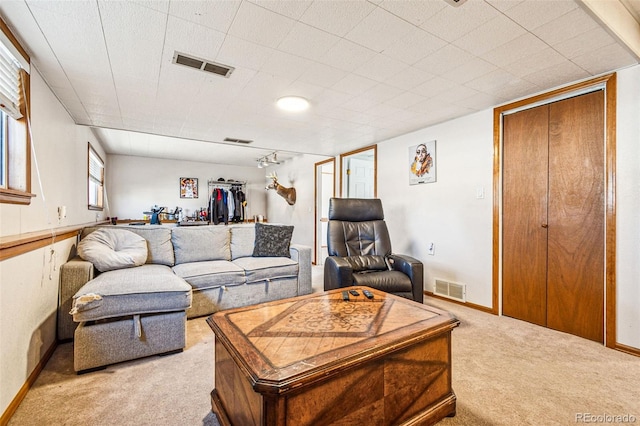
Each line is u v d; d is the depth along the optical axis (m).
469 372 1.79
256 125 3.47
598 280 2.24
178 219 6.50
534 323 2.59
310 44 1.81
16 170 1.79
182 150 5.68
